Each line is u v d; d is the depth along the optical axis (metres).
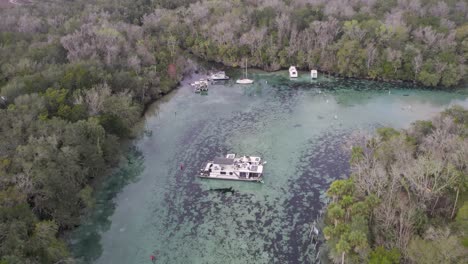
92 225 103.06
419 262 74.06
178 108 168.50
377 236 84.38
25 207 83.81
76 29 198.00
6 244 75.00
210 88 190.38
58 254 82.94
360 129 144.88
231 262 90.31
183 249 94.75
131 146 139.62
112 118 134.25
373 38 198.38
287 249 93.06
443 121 119.38
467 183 91.94
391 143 108.25
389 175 100.12
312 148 134.25
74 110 129.38
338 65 199.12
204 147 137.50
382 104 167.12
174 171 124.88
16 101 128.25
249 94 181.88
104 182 120.06
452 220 89.56
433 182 95.69
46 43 188.50
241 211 106.50
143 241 97.62
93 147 113.94
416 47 191.12
